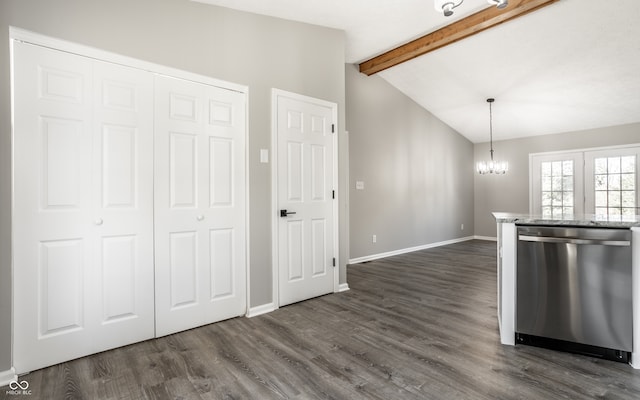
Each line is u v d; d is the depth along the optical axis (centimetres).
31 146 190
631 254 191
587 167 620
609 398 161
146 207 234
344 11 332
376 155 549
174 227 247
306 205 334
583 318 202
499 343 226
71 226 204
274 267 303
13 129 184
